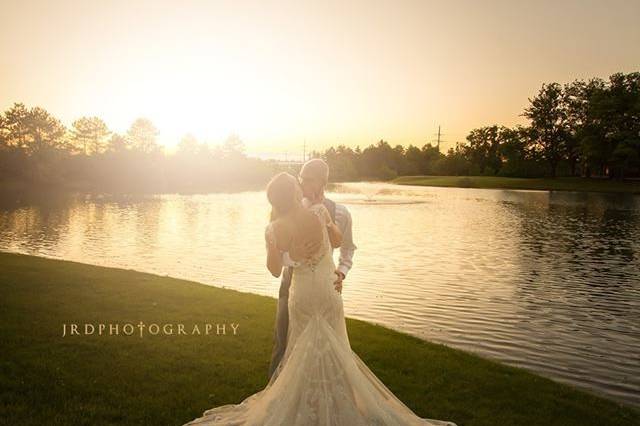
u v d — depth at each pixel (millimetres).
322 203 3938
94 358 5281
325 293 3693
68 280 9109
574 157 91188
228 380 4871
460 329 9008
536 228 27547
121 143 110312
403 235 24219
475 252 18859
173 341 5961
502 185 82438
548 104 91062
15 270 9859
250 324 6859
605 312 10359
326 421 3449
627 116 75062
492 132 118000
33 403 4180
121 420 3969
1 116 91562
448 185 88750
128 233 23344
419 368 5688
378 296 11477
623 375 6977
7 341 5676
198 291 8828
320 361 3561
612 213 37312
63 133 97812
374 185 95562
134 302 7770
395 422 3539
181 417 4066
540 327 9227
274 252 3689
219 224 27547
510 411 4684
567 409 4840
